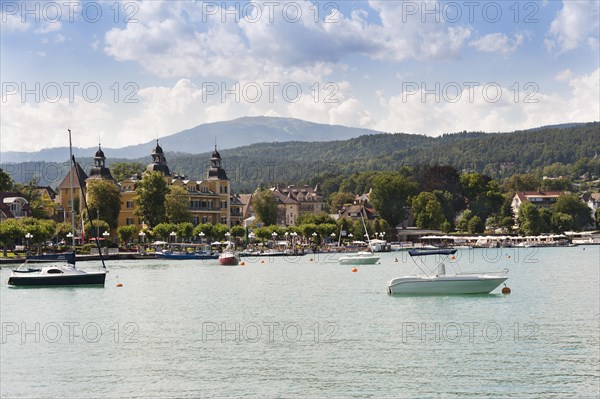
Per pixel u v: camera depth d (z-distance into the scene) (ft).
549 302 297.53
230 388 167.73
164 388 168.25
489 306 285.84
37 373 181.98
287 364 187.42
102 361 193.26
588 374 176.45
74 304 305.73
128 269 513.45
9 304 306.55
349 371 180.45
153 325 247.09
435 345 207.92
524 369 181.06
